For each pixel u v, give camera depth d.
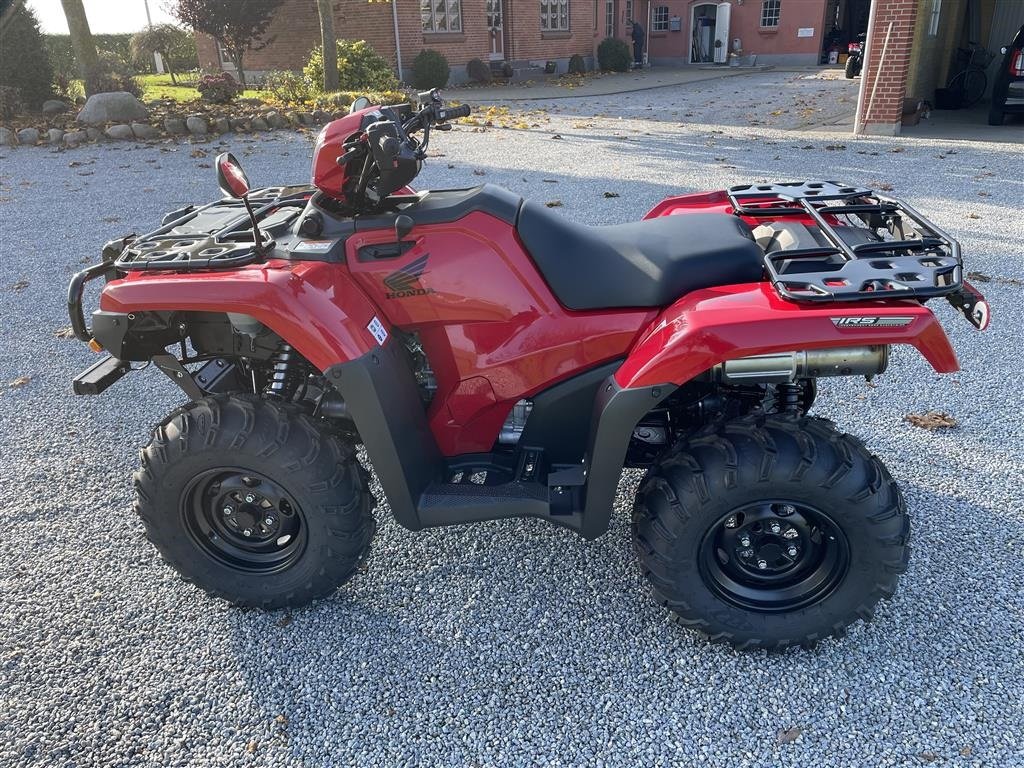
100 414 4.21
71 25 13.77
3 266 6.46
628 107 16.47
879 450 3.61
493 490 2.62
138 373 4.68
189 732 2.31
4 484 3.58
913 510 3.18
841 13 31.31
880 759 2.14
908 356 4.59
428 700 2.40
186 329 2.75
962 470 3.44
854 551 2.33
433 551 3.07
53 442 3.93
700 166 9.37
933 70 14.66
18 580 2.96
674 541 2.35
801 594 2.46
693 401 2.73
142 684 2.49
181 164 10.28
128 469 3.69
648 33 33.53
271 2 20.03
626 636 2.62
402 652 2.59
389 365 2.46
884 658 2.49
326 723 2.33
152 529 2.65
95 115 12.73
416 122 2.62
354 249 2.52
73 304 2.50
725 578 2.49
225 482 2.61
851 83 20.67
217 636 2.69
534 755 2.20
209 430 2.46
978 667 2.44
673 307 2.40
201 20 19.80
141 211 7.92
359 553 2.66
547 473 2.72
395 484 2.52
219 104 15.01
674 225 2.65
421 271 2.50
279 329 2.34
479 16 23.77
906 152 9.97
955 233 6.51
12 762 2.22
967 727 2.23
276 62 23.42
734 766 2.14
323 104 14.18
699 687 2.41
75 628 2.73
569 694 2.40
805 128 12.43
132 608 2.82
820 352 2.22
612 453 2.38
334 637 2.66
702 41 32.75
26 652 2.62
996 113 12.27
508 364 2.56
